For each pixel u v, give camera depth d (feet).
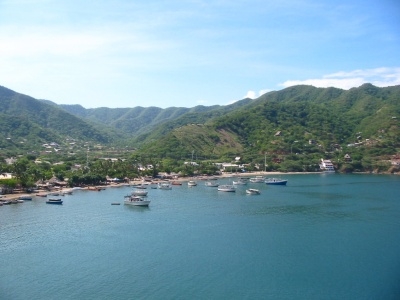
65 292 276.82
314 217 520.83
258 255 358.84
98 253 357.82
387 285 295.07
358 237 421.18
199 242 396.78
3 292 276.41
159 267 325.21
